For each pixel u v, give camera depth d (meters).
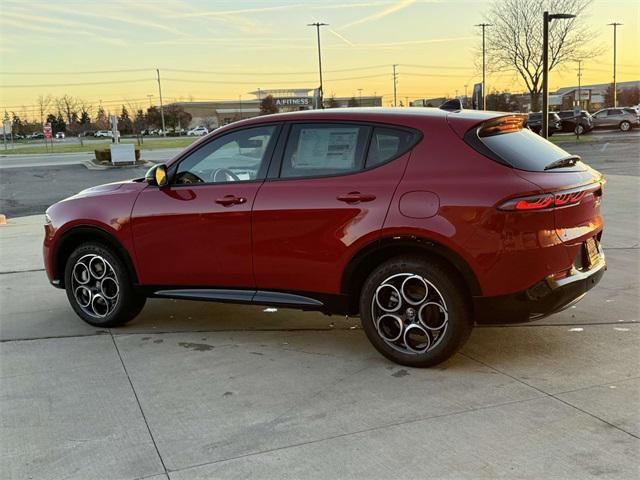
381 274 3.97
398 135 4.02
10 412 3.54
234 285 4.53
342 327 4.95
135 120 111.44
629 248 7.23
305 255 4.17
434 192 3.76
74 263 5.11
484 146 3.80
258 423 3.32
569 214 3.74
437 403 3.46
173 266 4.69
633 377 3.71
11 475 2.87
